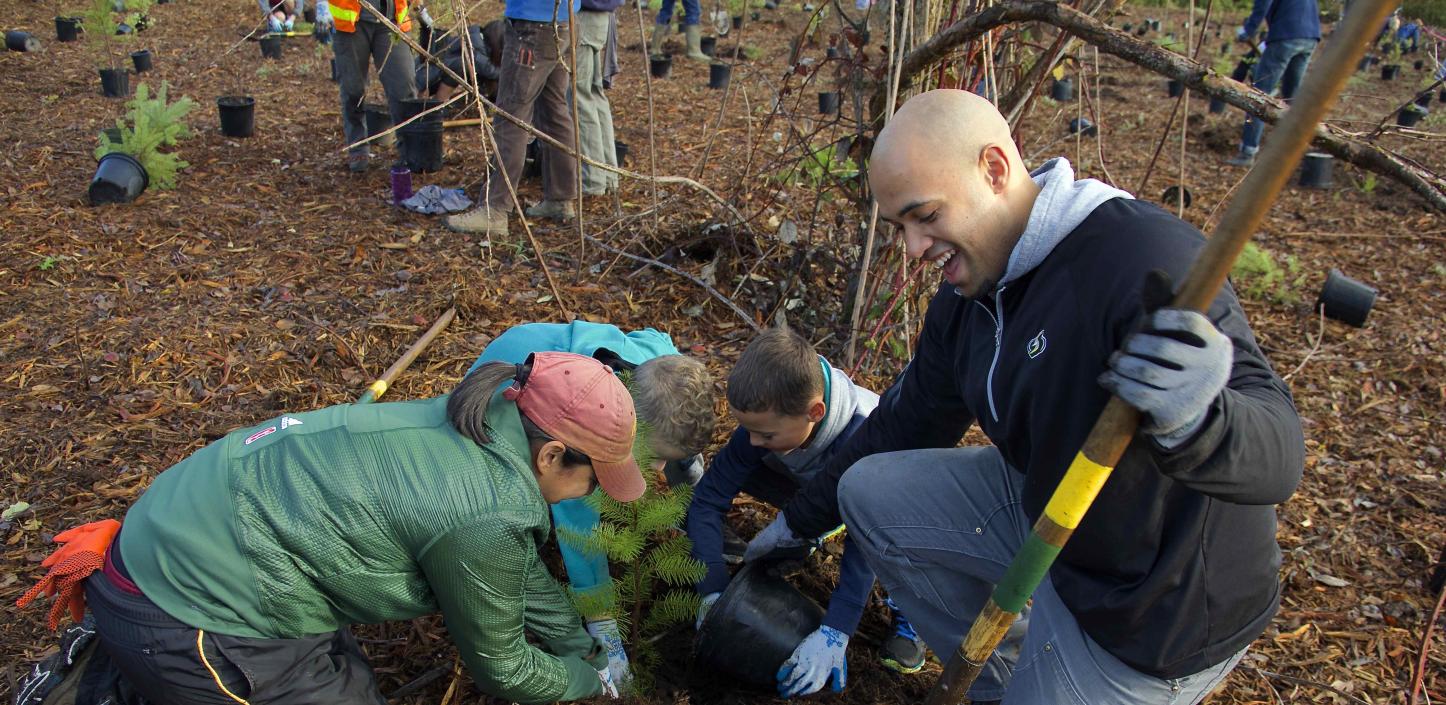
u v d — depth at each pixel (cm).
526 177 615
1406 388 438
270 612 182
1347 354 469
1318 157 723
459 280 460
